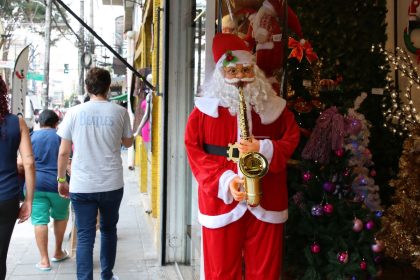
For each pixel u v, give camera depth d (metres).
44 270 4.74
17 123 3.21
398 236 3.45
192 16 4.43
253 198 2.17
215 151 2.38
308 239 3.10
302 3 4.08
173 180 4.81
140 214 7.66
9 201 3.07
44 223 4.75
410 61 4.07
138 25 11.18
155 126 5.75
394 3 4.46
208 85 2.49
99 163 3.70
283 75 2.92
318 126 3.17
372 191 3.31
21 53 7.11
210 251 2.39
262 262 2.37
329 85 3.79
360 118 3.29
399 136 4.12
